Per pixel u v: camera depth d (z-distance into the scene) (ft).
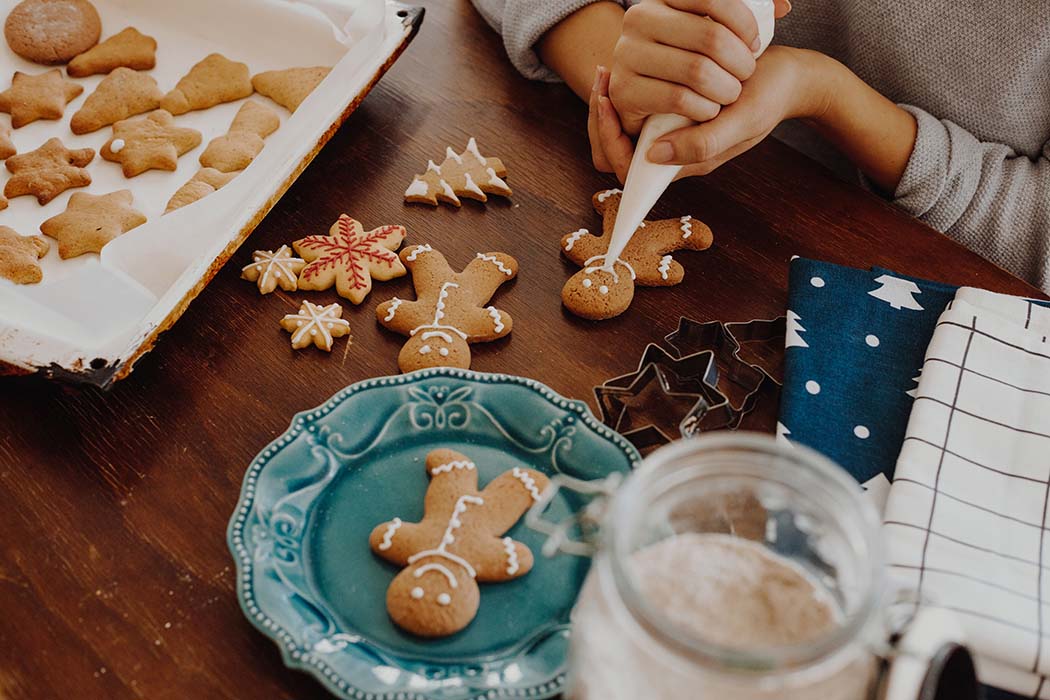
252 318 2.34
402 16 2.85
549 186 2.63
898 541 1.90
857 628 1.35
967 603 1.80
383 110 2.79
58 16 2.97
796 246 2.51
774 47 2.67
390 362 2.28
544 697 1.73
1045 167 2.90
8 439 2.11
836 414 2.13
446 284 2.35
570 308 2.35
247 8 2.95
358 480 2.03
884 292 2.32
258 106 2.84
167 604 1.90
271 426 2.16
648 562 1.57
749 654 1.32
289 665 1.74
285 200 2.57
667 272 2.40
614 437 2.03
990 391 2.09
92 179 2.70
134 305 2.22
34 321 2.18
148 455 2.10
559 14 2.77
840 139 2.85
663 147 2.29
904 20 2.94
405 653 1.82
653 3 2.37
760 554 1.60
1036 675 1.75
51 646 1.85
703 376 2.19
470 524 1.93
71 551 1.96
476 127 2.77
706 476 1.55
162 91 2.89
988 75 2.92
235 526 1.87
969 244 2.85
